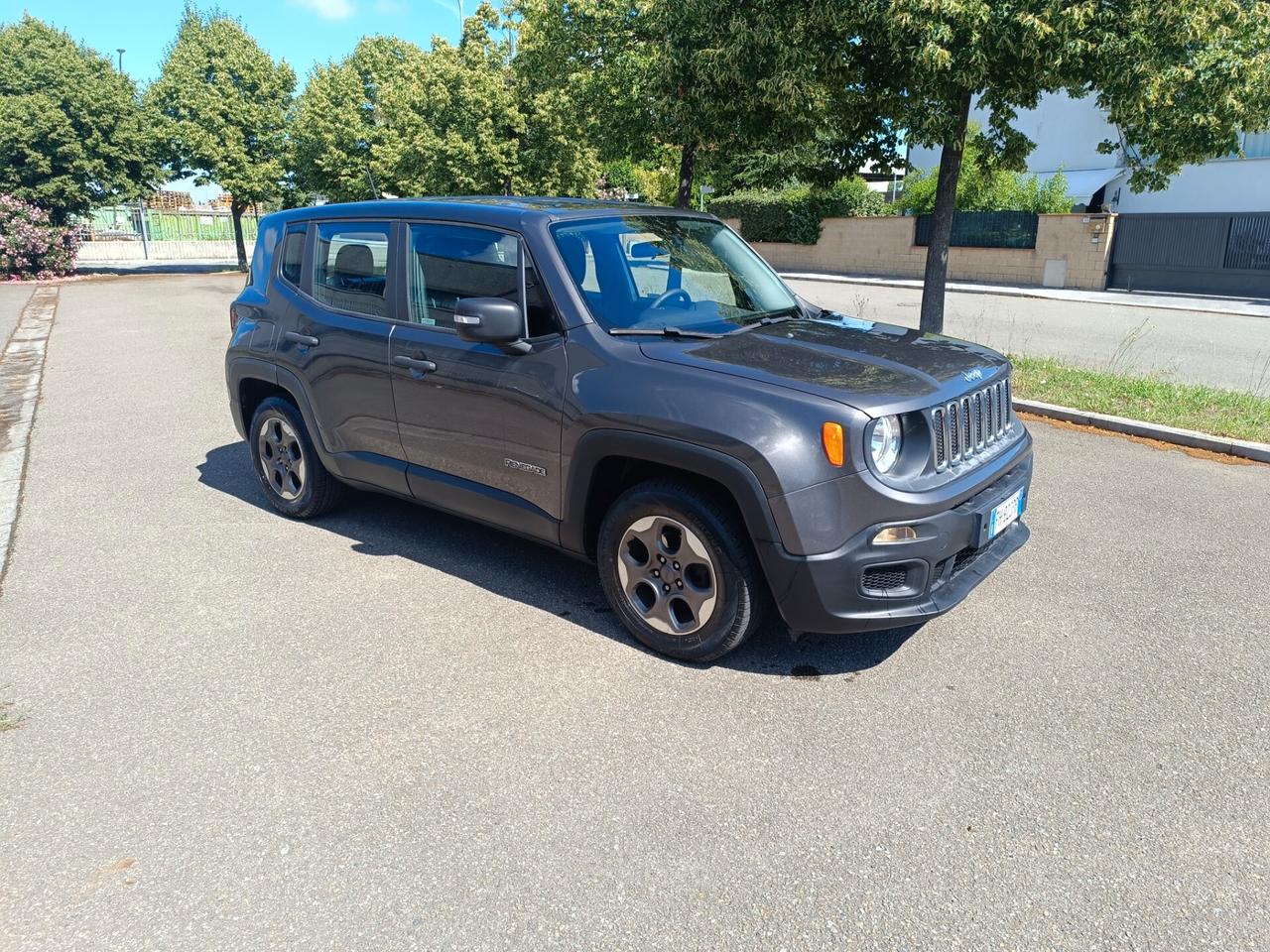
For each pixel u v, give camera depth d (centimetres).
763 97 898
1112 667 364
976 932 232
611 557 377
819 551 319
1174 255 2195
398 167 2919
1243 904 240
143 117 3148
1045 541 498
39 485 614
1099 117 2728
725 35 912
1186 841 265
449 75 2445
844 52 841
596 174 2500
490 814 278
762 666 365
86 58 3067
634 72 1170
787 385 331
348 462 482
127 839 269
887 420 321
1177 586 440
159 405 873
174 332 1437
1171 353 1215
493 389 396
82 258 3978
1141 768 300
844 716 330
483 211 417
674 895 245
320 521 536
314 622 406
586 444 364
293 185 3478
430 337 425
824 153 1056
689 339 376
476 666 366
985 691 346
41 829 273
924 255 2681
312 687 352
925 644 384
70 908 242
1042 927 233
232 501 577
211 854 262
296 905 243
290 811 280
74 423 798
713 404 332
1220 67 744
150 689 351
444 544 496
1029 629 397
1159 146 850
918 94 833
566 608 418
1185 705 337
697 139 1076
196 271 3344
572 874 253
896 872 253
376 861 259
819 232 2947
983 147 1019
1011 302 2000
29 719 331
